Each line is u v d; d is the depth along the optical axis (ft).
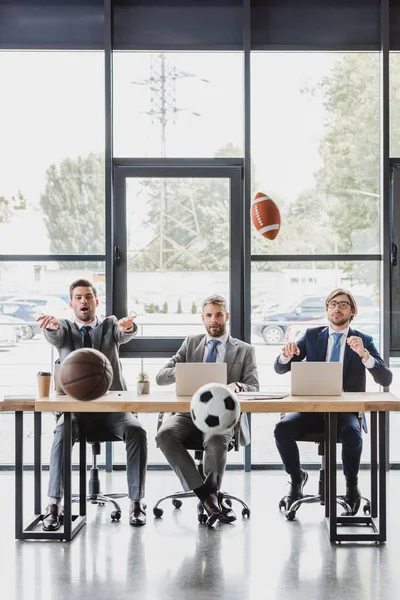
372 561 12.79
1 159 19.08
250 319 19.11
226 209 19.21
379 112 19.20
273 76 19.20
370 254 19.21
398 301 19.21
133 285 19.25
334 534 13.75
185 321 19.30
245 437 15.38
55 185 19.12
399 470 19.29
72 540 13.84
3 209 19.11
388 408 13.50
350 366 15.74
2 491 17.04
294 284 19.22
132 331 15.96
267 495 16.88
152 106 19.17
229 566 12.54
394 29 19.20
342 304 15.84
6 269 19.13
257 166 19.16
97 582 11.83
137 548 13.42
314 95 19.20
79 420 14.98
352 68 19.20
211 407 12.55
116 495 16.07
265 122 19.16
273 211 16.01
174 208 19.20
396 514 15.48
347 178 19.20
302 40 19.17
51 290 19.16
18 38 19.04
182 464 14.69
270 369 19.30
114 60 19.13
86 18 19.07
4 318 19.16
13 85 19.12
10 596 11.28
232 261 19.24
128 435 14.99
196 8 19.13
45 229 19.13
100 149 19.08
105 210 18.95
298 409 13.50
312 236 19.20
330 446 13.70
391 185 19.17
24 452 19.79
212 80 19.19
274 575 12.15
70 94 19.11
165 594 11.36
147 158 19.12
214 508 14.40
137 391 14.53
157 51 19.16
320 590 11.52
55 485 14.39
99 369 12.19
